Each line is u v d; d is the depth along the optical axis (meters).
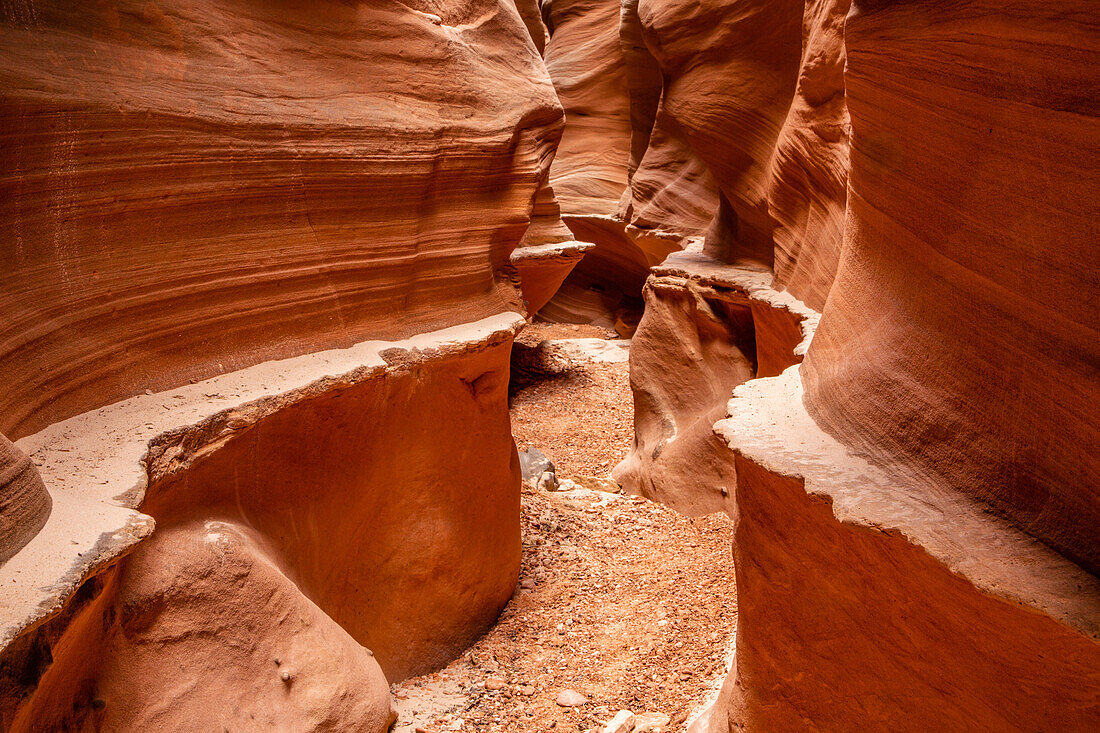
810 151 5.45
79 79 2.87
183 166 3.25
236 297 3.56
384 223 4.30
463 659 4.86
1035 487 1.97
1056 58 1.74
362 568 4.26
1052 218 1.84
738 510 3.07
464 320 4.93
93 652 2.53
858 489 2.31
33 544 2.07
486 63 5.14
